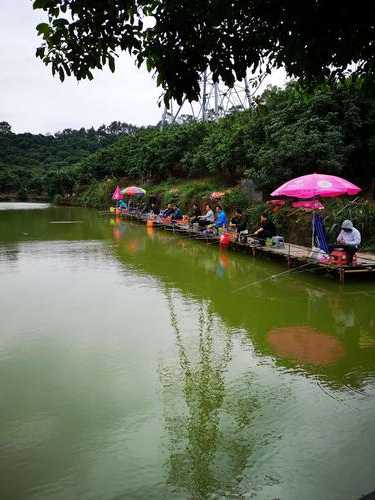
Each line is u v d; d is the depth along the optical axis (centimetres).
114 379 526
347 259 982
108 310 811
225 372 543
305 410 447
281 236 1354
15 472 357
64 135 9706
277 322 737
